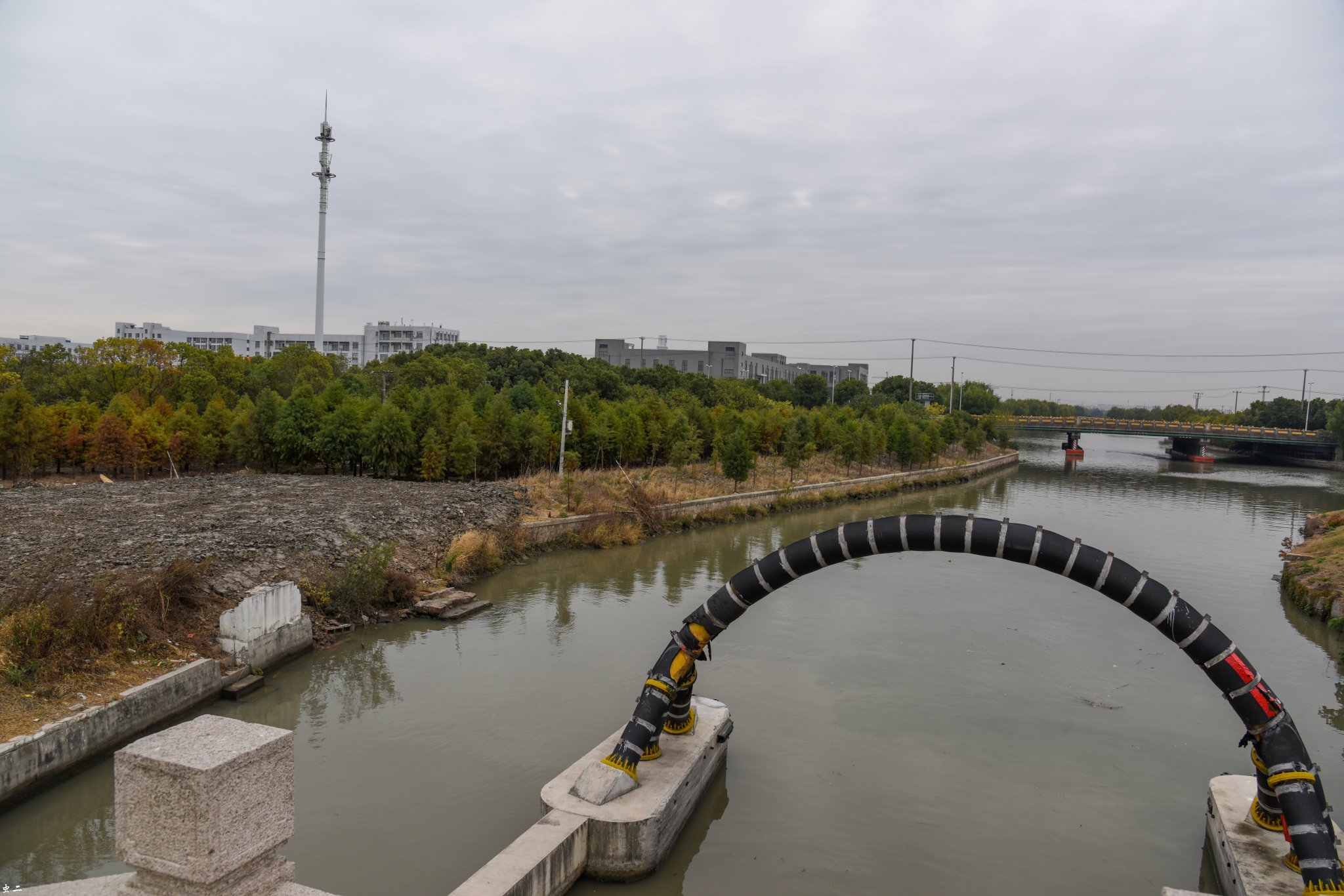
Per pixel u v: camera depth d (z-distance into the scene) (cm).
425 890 842
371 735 1218
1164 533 3384
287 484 2886
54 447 3256
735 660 1625
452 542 2217
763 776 1139
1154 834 1019
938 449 6031
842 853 953
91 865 881
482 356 6988
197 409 4416
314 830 955
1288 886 784
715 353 11712
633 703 1362
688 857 935
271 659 1427
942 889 893
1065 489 5291
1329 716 1437
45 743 977
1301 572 2320
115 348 4897
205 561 1536
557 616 1867
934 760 1205
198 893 434
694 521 3192
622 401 5788
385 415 3388
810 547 967
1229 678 821
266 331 14062
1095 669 1623
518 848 784
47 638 1113
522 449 3600
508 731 1239
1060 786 1134
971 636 1825
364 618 1720
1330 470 7525
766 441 5244
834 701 1419
